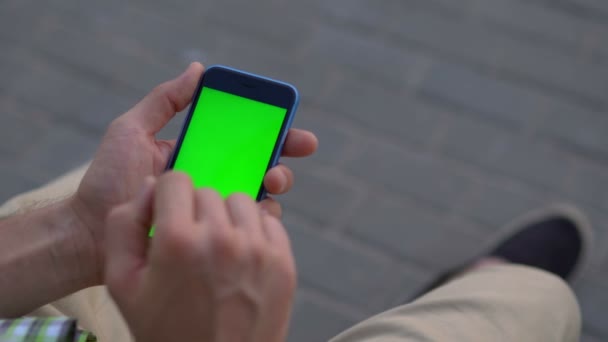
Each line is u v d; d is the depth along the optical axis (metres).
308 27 2.51
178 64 2.40
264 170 1.03
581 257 2.06
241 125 1.05
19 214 1.17
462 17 2.56
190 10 2.53
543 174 2.19
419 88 2.37
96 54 2.39
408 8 2.58
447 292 1.23
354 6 2.57
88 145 2.22
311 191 2.13
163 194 0.60
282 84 1.04
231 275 0.58
